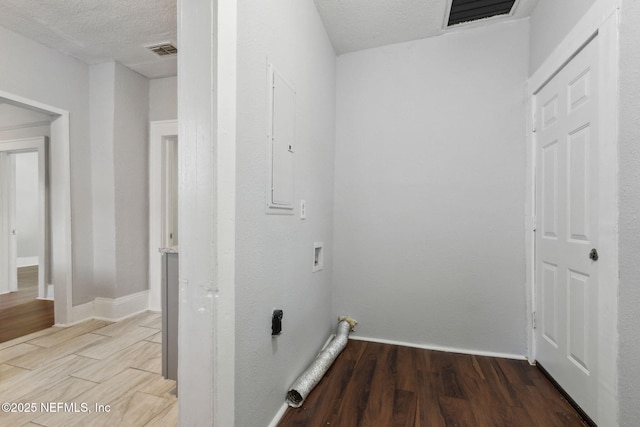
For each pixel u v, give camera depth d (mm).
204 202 997
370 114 2461
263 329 1335
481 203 2207
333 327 2531
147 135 3156
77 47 2557
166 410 1533
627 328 1197
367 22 2127
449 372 1923
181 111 1015
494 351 2172
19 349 2225
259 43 1272
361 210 2479
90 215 2881
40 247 3377
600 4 1352
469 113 2232
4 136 3348
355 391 1706
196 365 1010
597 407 1361
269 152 1374
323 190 2234
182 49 1010
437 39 2299
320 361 1885
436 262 2303
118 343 2332
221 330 1013
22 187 5480
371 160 2459
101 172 2861
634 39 1169
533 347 2033
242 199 1159
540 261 1958
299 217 1776
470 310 2227
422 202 2336
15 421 1444
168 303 1709
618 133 1252
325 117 2258
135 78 3020
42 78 2502
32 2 1994
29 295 3582
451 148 2273
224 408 1029
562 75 1697
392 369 1961
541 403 1601
